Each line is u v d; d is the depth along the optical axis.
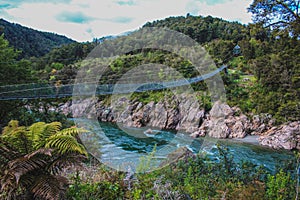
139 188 2.60
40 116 8.57
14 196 2.16
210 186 2.65
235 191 2.38
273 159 9.43
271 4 8.04
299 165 2.91
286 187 2.52
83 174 2.88
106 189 2.57
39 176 2.21
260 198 2.29
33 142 2.39
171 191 2.45
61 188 2.21
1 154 2.24
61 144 2.25
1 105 9.07
